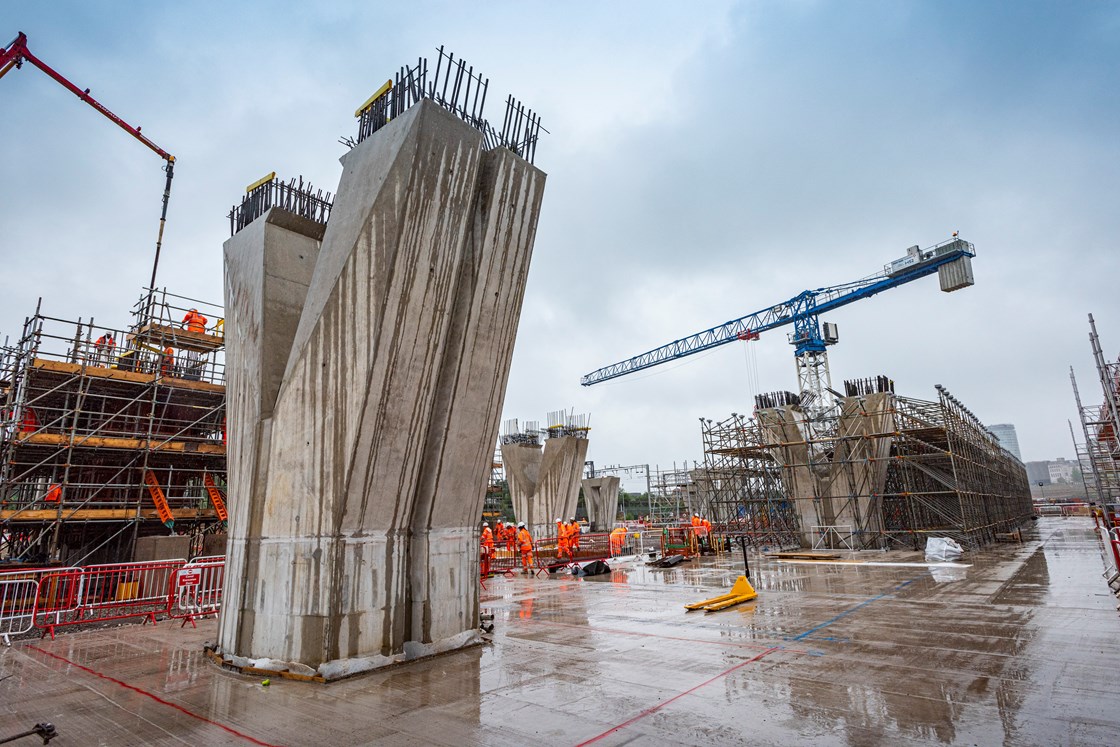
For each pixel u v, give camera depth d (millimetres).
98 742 5785
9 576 11672
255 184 10469
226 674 8070
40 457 19438
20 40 34125
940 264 49375
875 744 5238
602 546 28750
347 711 6465
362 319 7688
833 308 57875
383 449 8008
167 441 20047
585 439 37094
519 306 9641
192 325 23641
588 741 5508
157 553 16906
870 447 25812
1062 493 120000
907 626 10094
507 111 10039
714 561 23641
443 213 8102
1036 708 6000
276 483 8266
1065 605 11398
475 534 9797
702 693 6844
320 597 7723
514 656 8758
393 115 8953
